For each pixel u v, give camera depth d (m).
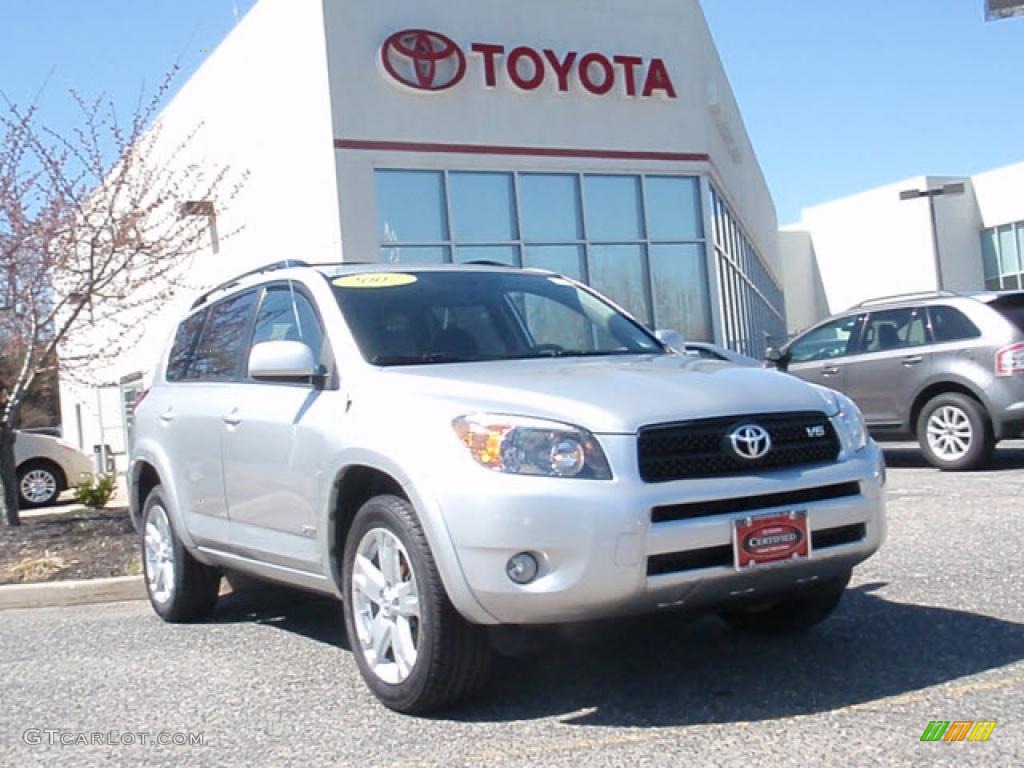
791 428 4.76
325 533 5.24
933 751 4.03
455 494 4.44
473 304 6.01
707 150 19.53
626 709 4.72
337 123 16.30
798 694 4.79
